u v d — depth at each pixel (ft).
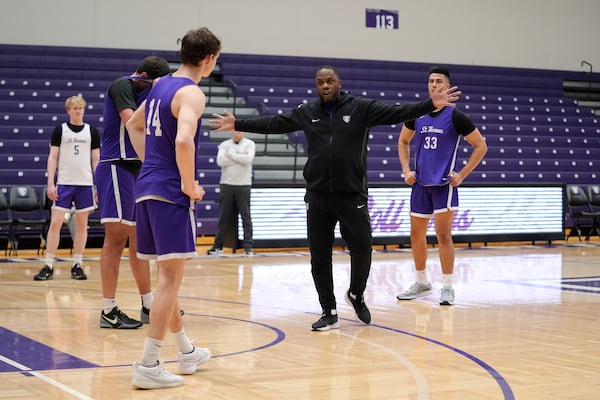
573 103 76.74
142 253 14.80
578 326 21.03
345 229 20.74
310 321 21.71
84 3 67.21
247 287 29.73
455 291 28.86
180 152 13.51
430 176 25.29
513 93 75.82
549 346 18.06
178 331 14.83
